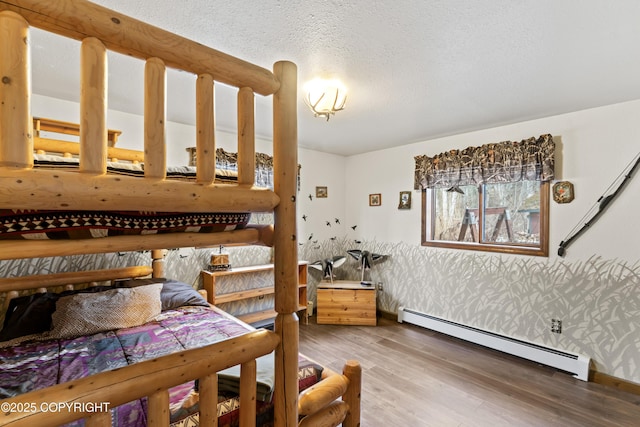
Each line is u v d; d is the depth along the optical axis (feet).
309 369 4.75
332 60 5.56
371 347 9.92
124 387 2.26
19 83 1.87
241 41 4.97
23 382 4.23
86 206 2.15
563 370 8.34
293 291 3.32
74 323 5.94
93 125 2.14
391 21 4.42
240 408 3.12
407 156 12.30
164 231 2.83
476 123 9.39
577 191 8.28
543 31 4.62
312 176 13.34
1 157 1.86
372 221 13.64
